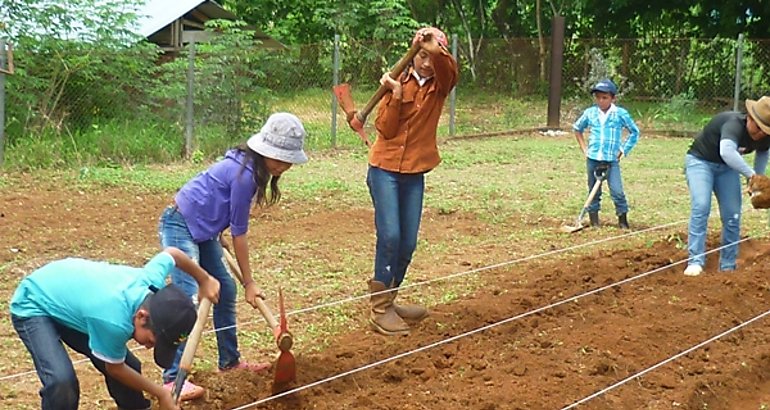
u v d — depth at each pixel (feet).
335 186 45.29
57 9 51.24
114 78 53.72
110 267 15.06
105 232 34.88
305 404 18.84
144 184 44.47
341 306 25.71
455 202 42.16
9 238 33.17
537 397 19.35
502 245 34.22
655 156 61.16
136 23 55.77
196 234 18.67
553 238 35.68
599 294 26.99
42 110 50.83
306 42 110.52
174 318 14.08
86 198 41.04
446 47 22.49
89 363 20.59
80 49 51.72
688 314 25.03
